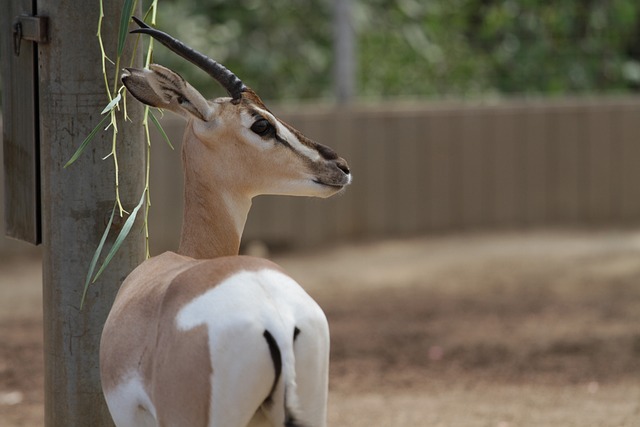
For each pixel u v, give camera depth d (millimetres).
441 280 17141
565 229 20781
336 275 17594
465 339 13805
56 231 7645
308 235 19453
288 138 6445
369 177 19750
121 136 7633
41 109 7668
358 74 21828
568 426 9969
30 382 12078
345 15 19375
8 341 13797
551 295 16016
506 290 16391
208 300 5215
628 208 21312
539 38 22938
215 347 5066
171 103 6363
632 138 21219
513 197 20719
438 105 20125
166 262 6191
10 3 7973
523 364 12680
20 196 8062
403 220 20062
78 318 7645
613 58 23203
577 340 13539
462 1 22984
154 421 5582
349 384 12008
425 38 22547
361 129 19578
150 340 5434
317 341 5340
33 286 16812
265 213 19234
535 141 20766
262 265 5469
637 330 13906
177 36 20703
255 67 21219
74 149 7562
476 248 19297
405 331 14234
